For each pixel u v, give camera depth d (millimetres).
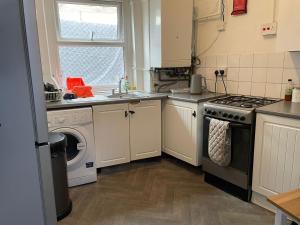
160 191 2600
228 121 2373
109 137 2928
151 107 3139
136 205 2361
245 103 2467
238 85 2998
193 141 2877
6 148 966
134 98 2984
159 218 2158
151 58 3359
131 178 2895
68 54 3270
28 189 1045
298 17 2076
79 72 3383
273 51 2613
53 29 3076
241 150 2326
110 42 3461
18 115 966
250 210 2248
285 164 2041
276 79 2625
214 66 3260
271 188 2166
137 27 3451
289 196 1082
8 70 918
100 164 2932
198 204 2355
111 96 3166
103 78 3547
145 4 3295
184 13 3227
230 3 2957
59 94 2801
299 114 1902
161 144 3355
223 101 2641
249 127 2227
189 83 3604
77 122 2621
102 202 2418
